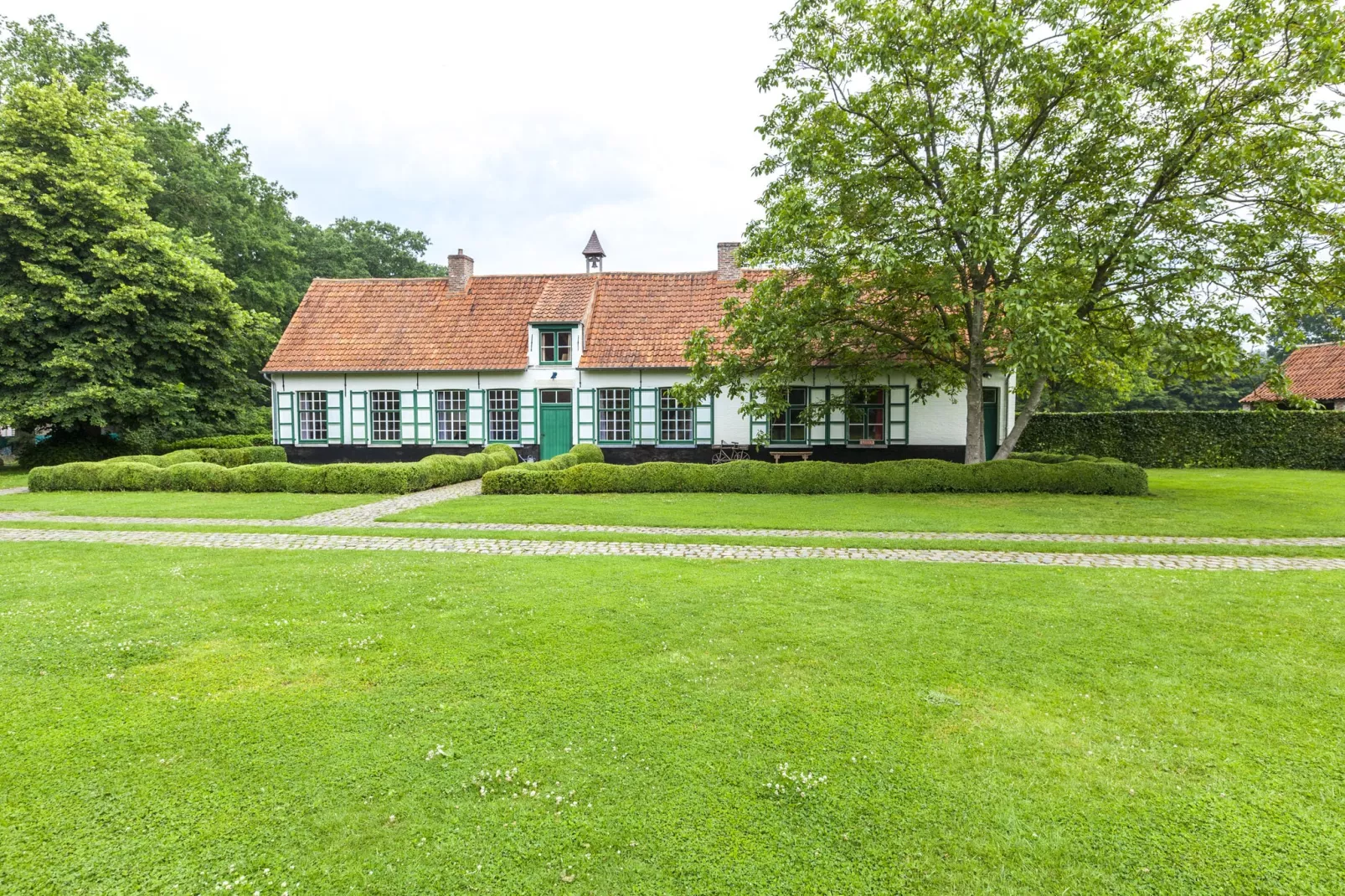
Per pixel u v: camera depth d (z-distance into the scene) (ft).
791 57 49.32
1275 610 20.76
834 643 17.72
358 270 147.74
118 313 70.95
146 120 97.40
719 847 9.72
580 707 14.05
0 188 65.36
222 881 9.02
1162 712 13.87
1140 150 45.19
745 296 76.38
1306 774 11.60
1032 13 46.09
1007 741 12.67
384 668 16.14
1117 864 9.40
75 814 10.48
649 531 35.12
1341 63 39.34
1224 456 82.17
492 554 29.43
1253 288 46.98
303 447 76.48
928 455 69.87
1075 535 34.12
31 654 16.94
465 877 9.12
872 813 10.50
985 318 56.03
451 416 75.36
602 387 73.31
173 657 16.90
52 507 44.39
